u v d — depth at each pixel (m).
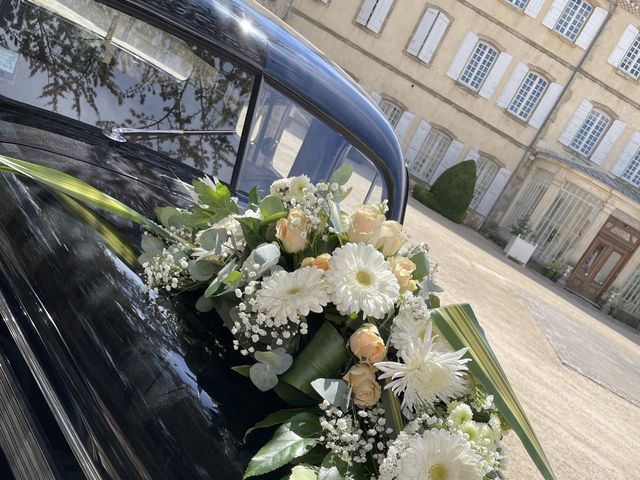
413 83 21.97
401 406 1.04
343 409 1.07
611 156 23.11
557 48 21.70
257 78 1.86
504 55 21.73
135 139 1.82
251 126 1.90
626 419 6.99
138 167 1.76
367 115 2.23
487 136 22.59
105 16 1.63
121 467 0.97
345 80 2.34
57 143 1.60
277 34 2.15
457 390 1.10
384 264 1.13
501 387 1.15
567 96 22.27
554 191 21.56
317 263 1.17
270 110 1.92
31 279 1.21
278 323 1.09
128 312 1.22
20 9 1.53
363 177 2.23
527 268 21.69
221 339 1.29
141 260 1.35
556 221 21.88
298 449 0.99
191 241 1.43
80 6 1.59
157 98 1.78
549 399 6.13
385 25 21.19
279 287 1.10
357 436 0.98
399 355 1.10
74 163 1.57
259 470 0.94
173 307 1.30
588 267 22.61
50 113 1.68
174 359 1.17
